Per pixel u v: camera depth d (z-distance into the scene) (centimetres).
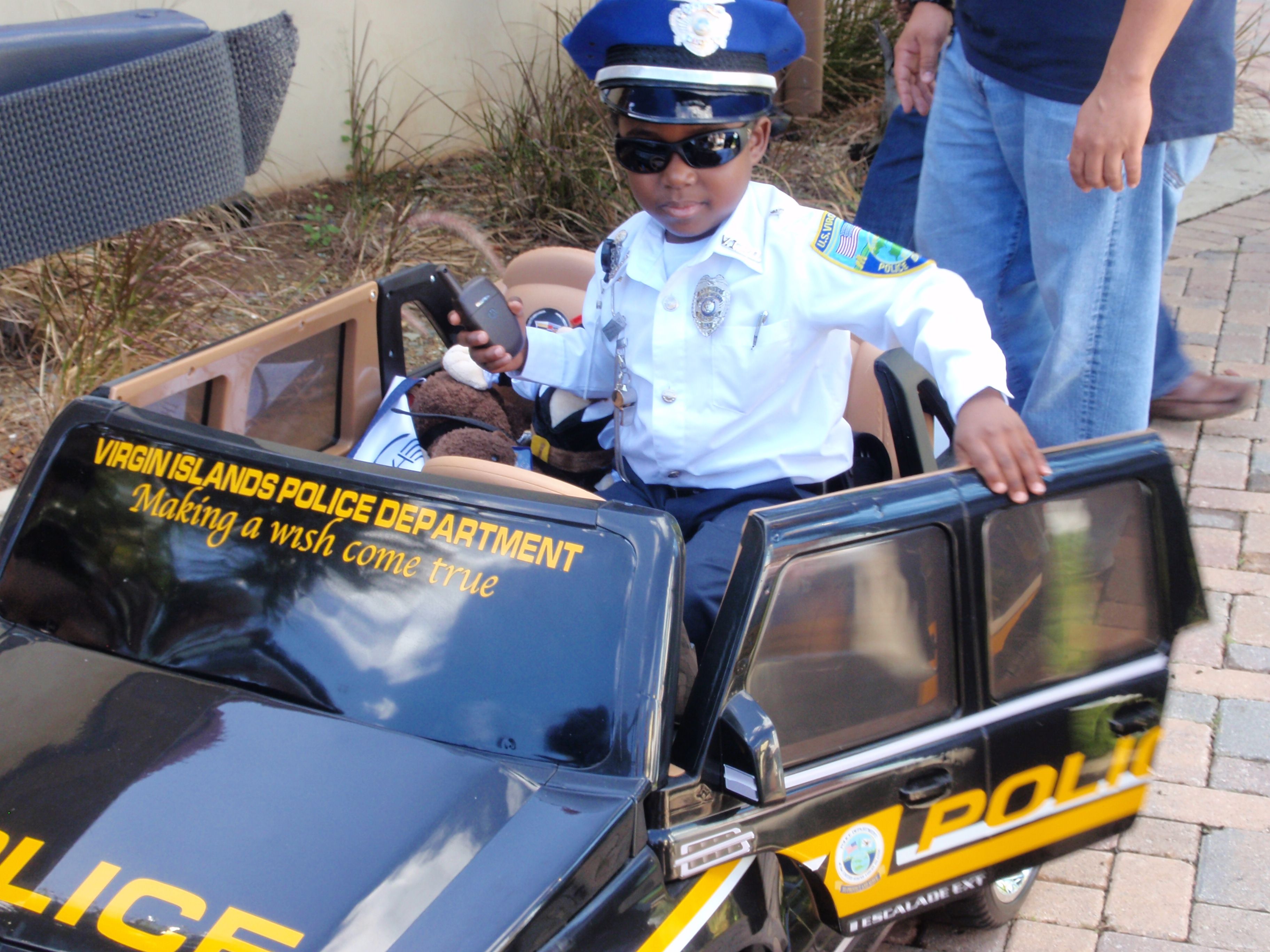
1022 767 216
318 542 198
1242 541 410
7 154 233
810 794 191
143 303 486
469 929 151
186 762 175
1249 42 862
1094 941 272
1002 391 211
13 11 513
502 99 717
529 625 183
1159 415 485
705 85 234
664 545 183
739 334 247
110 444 219
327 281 548
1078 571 215
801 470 254
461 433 292
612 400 281
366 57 647
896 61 416
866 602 193
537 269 352
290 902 154
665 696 176
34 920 156
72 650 203
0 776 177
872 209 444
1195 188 739
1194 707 339
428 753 175
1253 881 286
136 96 246
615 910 166
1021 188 368
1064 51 332
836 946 228
